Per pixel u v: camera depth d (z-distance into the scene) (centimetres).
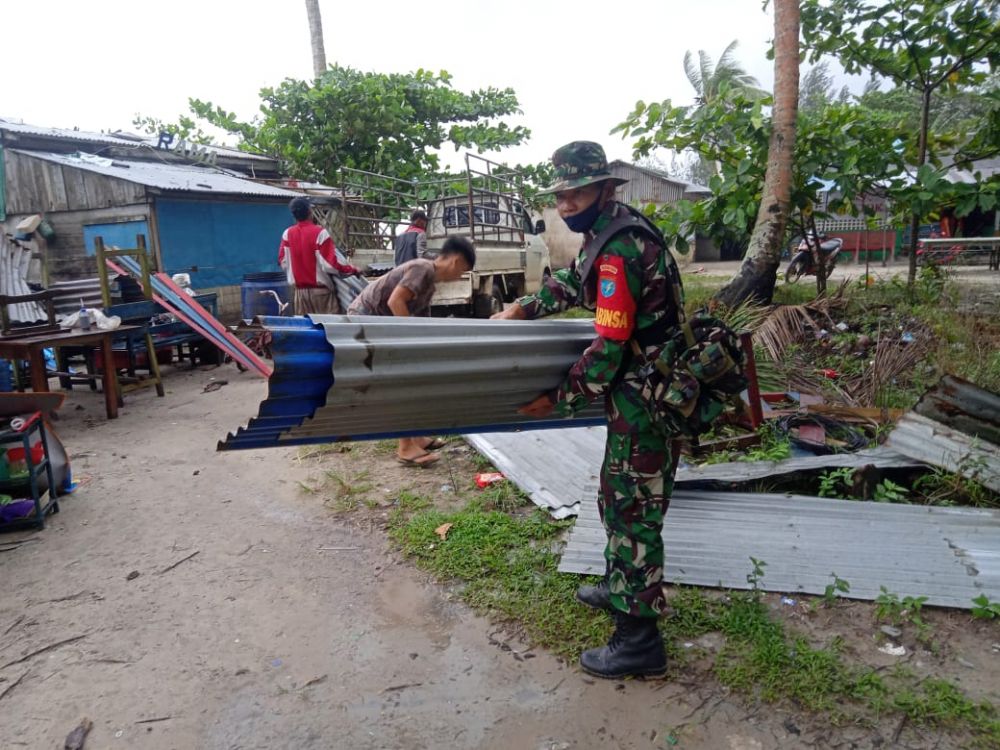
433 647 273
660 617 264
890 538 324
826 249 1049
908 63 923
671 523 343
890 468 383
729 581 297
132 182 1007
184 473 473
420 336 232
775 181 798
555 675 254
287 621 293
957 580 292
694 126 878
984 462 363
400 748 222
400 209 1273
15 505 386
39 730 232
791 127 787
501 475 436
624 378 232
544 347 254
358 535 371
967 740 215
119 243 1052
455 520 370
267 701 245
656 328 229
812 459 396
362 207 1365
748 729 225
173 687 253
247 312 930
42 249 1041
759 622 269
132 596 314
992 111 875
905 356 593
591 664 252
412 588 316
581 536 341
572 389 232
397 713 238
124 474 473
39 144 1159
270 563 343
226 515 402
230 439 231
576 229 237
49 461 402
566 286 264
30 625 292
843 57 951
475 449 484
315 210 1280
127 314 666
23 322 682
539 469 432
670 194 2855
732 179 845
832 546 320
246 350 704
